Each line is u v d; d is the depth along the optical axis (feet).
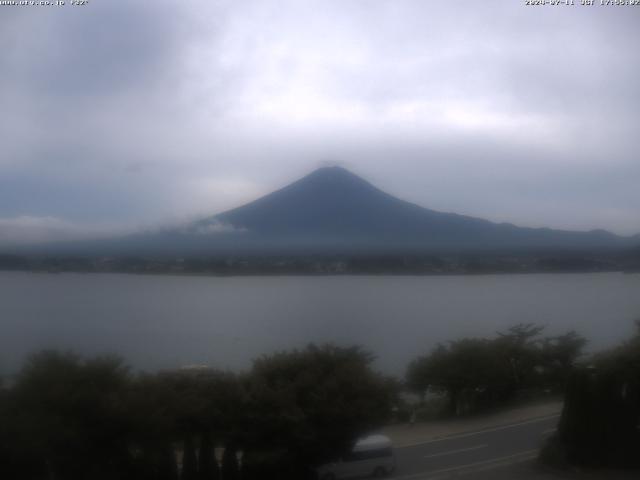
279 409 50.34
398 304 239.91
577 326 144.05
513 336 93.15
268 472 51.26
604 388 53.62
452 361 84.28
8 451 41.83
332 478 52.19
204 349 119.44
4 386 45.32
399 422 74.23
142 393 47.34
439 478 51.55
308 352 56.80
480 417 75.97
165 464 47.73
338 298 271.08
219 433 50.06
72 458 44.14
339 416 51.31
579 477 51.03
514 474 51.98
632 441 53.88
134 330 156.35
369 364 58.59
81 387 45.55
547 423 71.41
